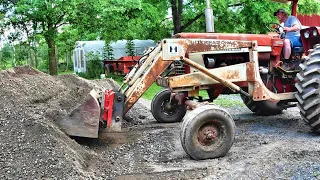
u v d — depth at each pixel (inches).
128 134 258.1
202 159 200.4
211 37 246.7
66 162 166.4
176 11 642.2
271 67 269.9
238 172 176.7
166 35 689.6
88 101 213.9
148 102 410.6
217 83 245.6
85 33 545.3
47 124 196.2
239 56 254.1
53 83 301.0
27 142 179.9
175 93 265.0
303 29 261.9
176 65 257.8
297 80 247.3
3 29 514.0
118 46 829.8
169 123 298.5
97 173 176.9
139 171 183.0
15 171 158.7
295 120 297.6
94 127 214.1
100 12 454.3
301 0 607.8
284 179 166.7
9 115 203.9
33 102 238.8
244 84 256.7
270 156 197.2
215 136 202.7
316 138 234.8
